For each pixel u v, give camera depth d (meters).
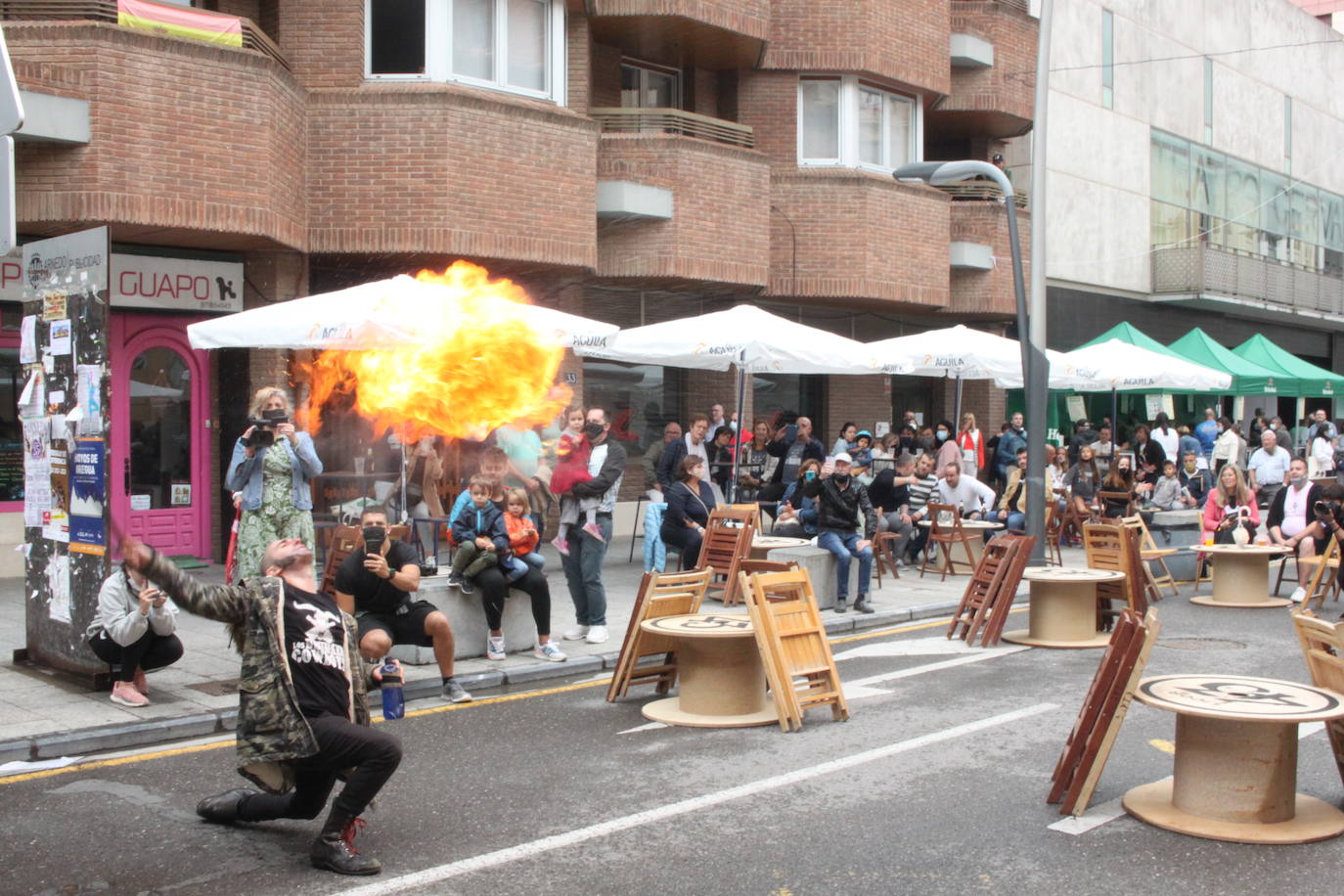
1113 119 27.58
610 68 18.22
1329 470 23.50
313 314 10.51
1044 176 14.45
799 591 7.89
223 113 12.55
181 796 6.17
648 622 8.00
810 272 19.27
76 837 5.55
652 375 18.75
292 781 5.25
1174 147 29.92
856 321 21.91
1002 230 22.84
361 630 8.08
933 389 24.44
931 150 24.66
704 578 8.60
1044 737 7.27
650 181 16.72
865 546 11.73
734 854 5.29
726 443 16.89
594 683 8.96
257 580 5.28
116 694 7.70
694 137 18.45
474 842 5.46
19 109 5.41
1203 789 5.67
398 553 8.11
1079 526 17.44
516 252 14.91
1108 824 5.69
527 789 6.25
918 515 15.29
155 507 13.71
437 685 8.52
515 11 15.66
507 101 14.85
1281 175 34.97
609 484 10.03
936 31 20.94
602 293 17.89
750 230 17.83
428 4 14.88
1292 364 27.53
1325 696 5.71
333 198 14.18
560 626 10.73
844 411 22.11
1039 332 14.44
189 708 7.63
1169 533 16.28
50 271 8.42
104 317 7.82
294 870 5.15
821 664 7.78
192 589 5.05
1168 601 13.30
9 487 13.08
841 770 6.58
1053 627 10.48
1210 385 19.25
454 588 9.24
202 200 12.41
